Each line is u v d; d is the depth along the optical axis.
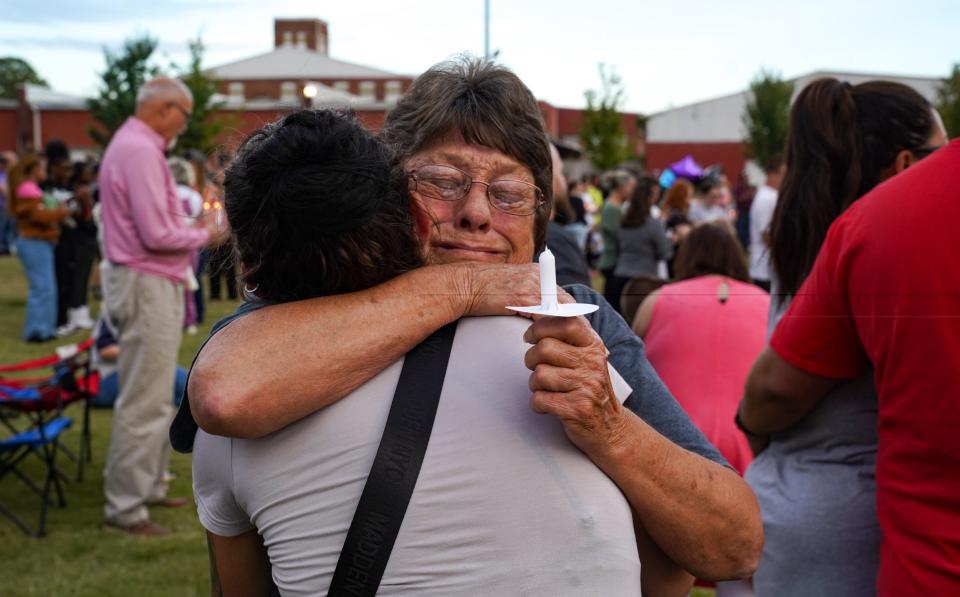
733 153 18.50
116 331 4.25
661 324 3.19
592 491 1.11
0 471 4.49
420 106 1.48
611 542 1.10
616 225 8.64
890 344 1.60
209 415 1.08
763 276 7.01
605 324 1.41
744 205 11.38
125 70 19.48
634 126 31.00
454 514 1.08
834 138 2.07
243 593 1.32
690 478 1.20
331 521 1.10
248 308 1.23
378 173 1.17
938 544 1.56
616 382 1.26
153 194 3.98
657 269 8.33
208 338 1.20
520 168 1.48
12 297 12.17
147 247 4.05
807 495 1.90
